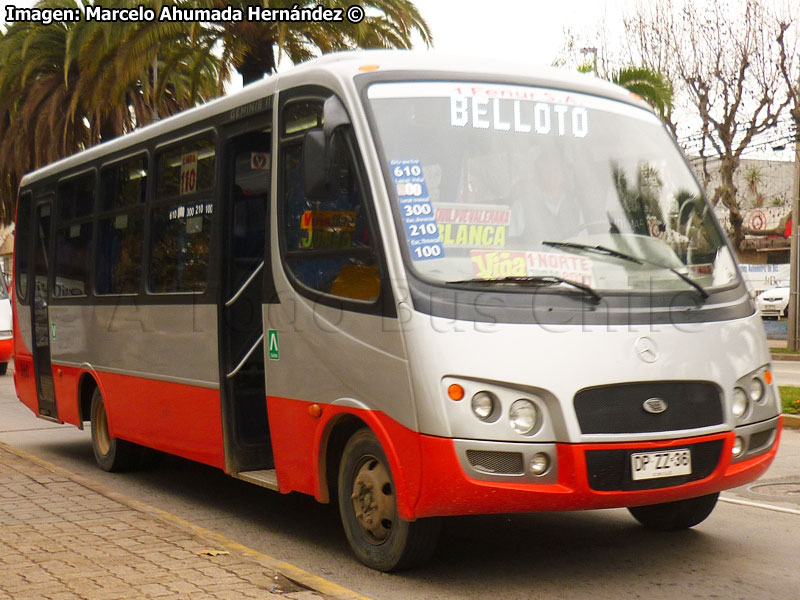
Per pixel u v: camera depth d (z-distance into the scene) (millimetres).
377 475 5633
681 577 5562
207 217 7246
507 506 5109
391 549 5574
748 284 6176
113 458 9172
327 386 5855
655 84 25562
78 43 22594
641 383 5316
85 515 6660
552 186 5852
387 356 5359
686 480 5395
